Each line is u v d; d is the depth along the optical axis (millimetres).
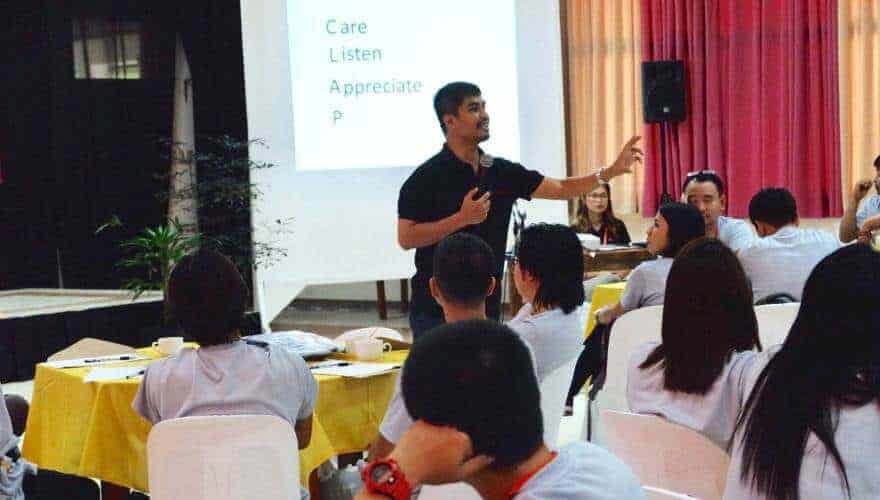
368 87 6781
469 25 6801
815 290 1888
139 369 3621
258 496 2637
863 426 1820
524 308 3201
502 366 1234
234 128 7703
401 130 6820
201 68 7750
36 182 8375
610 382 3865
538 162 6887
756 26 7848
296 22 6723
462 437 1207
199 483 2635
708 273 2381
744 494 1922
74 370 3645
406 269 6898
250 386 2781
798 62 7688
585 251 6402
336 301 10328
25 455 3721
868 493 1818
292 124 6789
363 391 3463
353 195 6840
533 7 6828
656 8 8258
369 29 6754
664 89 8047
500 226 4039
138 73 8062
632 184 8617
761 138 7930
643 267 4102
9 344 7395
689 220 4055
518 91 6840
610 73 8617
